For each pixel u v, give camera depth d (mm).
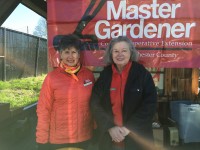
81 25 1506
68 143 1129
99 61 1512
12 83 4211
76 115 1121
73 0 1500
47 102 1120
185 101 1879
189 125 1738
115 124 1087
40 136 1122
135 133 1071
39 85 4305
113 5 1485
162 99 2002
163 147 1773
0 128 1853
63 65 1125
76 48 1114
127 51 1084
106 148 1116
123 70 1087
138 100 1076
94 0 1491
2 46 4223
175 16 1470
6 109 1980
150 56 1493
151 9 1473
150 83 1088
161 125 1835
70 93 1108
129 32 1491
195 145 1798
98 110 1087
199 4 1463
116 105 1086
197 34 1478
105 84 1092
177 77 2010
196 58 1487
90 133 1177
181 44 1483
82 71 1143
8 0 1655
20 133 2115
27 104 2840
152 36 1484
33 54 5453
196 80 2004
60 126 1124
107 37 1502
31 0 2438
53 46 1522
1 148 1848
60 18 1512
